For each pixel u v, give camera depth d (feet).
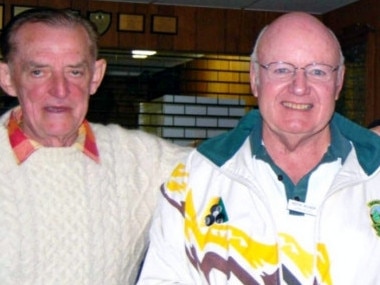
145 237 7.84
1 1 19.21
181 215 7.36
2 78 7.50
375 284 6.87
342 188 7.03
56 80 7.10
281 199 7.08
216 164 7.36
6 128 7.38
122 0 19.99
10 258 7.00
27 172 7.21
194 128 21.02
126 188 7.70
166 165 8.00
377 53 18.52
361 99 18.99
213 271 7.08
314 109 6.97
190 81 21.17
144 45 20.29
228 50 20.89
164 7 20.39
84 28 7.30
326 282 6.85
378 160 7.15
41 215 7.15
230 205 7.18
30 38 7.11
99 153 7.64
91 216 7.38
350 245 6.89
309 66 6.93
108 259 7.44
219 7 20.71
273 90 7.00
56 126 7.14
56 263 7.14
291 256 6.91
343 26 20.08
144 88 20.92
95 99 20.54
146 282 7.24
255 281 6.95
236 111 21.27
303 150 7.16
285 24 7.06
